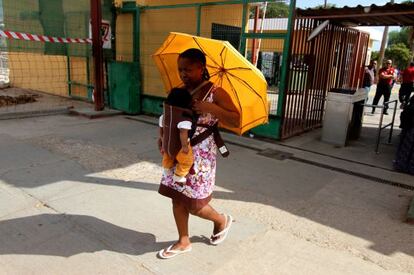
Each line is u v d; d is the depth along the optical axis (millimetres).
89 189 4191
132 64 8602
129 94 8711
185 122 2439
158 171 4910
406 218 3752
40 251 2918
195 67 2432
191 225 3457
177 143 2512
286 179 4930
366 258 3070
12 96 9828
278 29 6883
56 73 11016
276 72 7023
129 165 5102
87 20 9070
